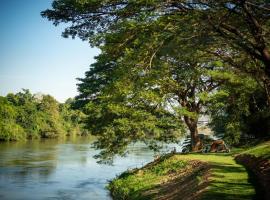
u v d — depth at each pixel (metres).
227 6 11.70
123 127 31.67
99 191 32.28
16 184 35.50
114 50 13.54
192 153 33.59
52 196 30.41
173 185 22.36
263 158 20.19
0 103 116.50
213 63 18.48
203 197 14.32
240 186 15.80
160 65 13.12
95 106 33.88
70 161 54.16
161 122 32.72
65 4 12.27
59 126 136.00
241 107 38.75
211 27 12.07
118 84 13.80
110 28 12.85
